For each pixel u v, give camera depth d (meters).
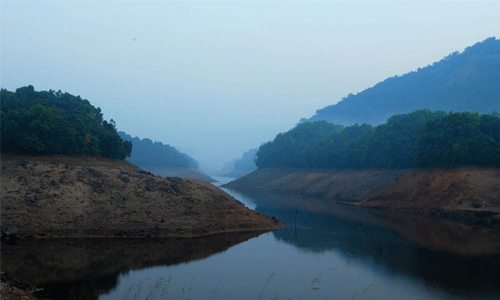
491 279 29.78
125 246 39.62
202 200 56.34
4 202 43.91
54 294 23.52
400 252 40.09
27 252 34.78
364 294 26.06
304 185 138.62
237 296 24.98
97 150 66.00
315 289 26.45
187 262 34.00
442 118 85.31
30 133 57.09
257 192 141.75
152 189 54.66
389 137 109.69
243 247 41.91
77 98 77.19
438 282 29.14
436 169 82.31
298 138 183.50
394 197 85.94
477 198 67.19
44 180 49.00
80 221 44.69
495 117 78.25
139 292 24.36
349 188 108.25
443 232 53.69
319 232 53.41
